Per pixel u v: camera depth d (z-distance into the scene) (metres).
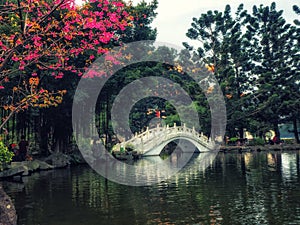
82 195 16.44
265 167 28.09
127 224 11.41
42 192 17.33
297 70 62.50
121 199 15.41
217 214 12.46
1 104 28.67
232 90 60.19
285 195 15.62
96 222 11.69
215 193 16.53
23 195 16.53
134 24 37.75
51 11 12.38
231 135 60.81
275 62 63.56
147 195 16.33
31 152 34.16
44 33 13.40
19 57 16.02
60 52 16.20
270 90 59.19
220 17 59.91
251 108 57.66
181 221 11.64
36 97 18.00
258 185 18.61
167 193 16.80
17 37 12.84
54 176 24.06
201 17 61.03
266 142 61.31
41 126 34.31
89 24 15.10
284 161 33.38
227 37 60.53
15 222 11.06
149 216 12.36
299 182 19.34
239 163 32.62
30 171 26.22
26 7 12.86
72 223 11.62
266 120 61.66
